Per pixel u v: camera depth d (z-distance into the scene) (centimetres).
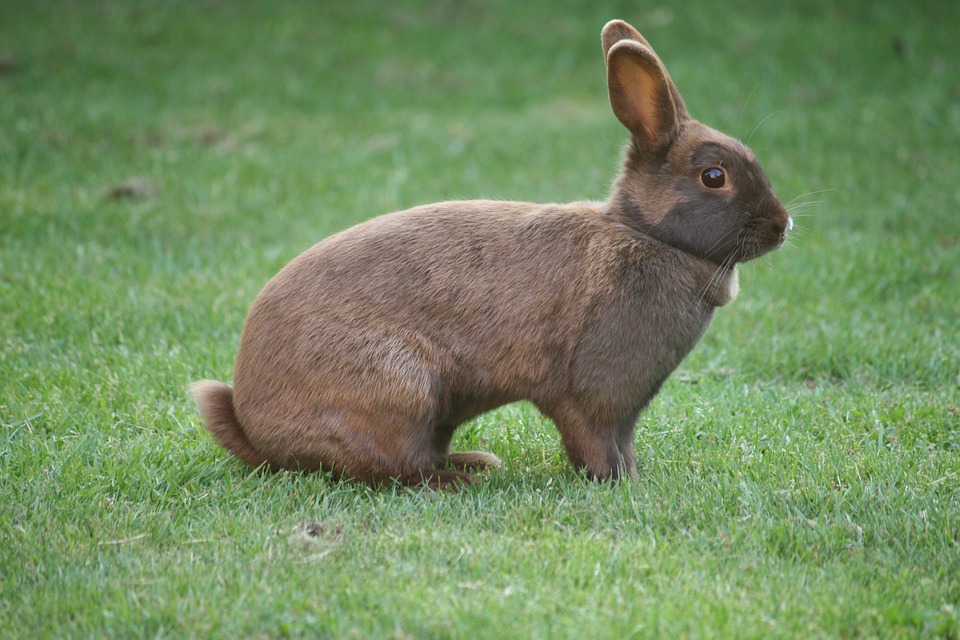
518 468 1120
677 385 1338
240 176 2177
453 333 1005
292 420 1006
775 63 2989
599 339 994
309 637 769
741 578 855
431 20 3350
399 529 940
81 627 782
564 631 769
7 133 2352
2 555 877
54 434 1145
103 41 3044
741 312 1609
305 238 1877
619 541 916
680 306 1013
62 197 2014
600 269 1002
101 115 2500
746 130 2520
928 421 1206
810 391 1328
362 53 3080
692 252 1023
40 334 1424
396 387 986
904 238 1920
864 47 3103
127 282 1633
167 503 1002
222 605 802
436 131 2550
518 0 3506
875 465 1073
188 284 1634
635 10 3434
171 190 2088
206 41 3100
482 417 1264
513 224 1030
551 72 3034
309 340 1000
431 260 1012
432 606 798
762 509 976
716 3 3459
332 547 901
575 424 1022
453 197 2123
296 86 2820
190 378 1304
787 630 782
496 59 3102
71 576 844
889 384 1363
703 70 2923
